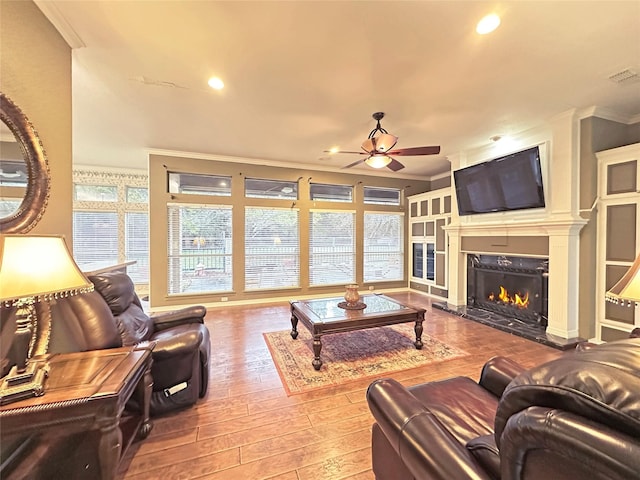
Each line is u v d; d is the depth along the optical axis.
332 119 3.39
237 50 2.13
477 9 1.73
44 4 1.65
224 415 1.97
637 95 2.82
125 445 1.46
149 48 2.09
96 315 1.70
